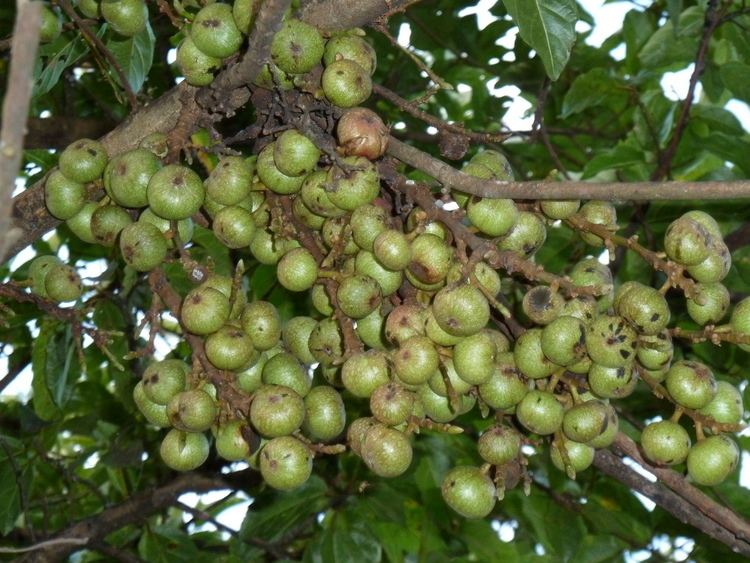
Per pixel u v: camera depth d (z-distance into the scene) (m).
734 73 1.18
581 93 1.27
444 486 0.77
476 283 0.73
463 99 1.59
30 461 1.19
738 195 0.64
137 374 1.19
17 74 0.51
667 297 1.20
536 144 1.47
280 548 1.27
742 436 1.20
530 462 1.20
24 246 0.84
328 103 0.78
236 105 0.81
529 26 0.81
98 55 0.96
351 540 1.17
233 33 0.77
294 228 0.79
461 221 0.78
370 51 0.80
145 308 1.22
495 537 1.31
